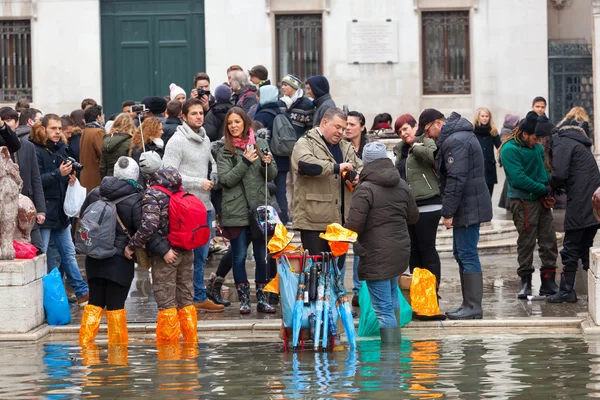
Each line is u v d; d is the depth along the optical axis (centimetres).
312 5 3133
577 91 3281
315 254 1403
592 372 1091
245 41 3130
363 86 3141
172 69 3184
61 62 3139
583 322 1374
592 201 1407
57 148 1633
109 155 1730
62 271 1767
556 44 3269
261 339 1348
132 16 3173
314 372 1114
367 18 3127
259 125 1753
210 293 1574
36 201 1511
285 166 1759
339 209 1406
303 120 1811
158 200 1302
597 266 1338
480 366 1132
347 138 1564
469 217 1407
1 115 1529
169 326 1320
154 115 1834
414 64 3130
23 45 3167
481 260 2041
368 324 1344
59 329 1409
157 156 1351
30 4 3134
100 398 1009
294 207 1417
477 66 3144
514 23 3127
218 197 1575
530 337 1319
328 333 1258
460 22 3155
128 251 1301
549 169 1625
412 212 1295
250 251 2116
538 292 1633
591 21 3353
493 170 2284
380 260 1272
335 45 3134
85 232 1291
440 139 1426
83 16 3139
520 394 998
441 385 1040
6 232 1395
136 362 1186
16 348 1299
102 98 3180
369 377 1084
